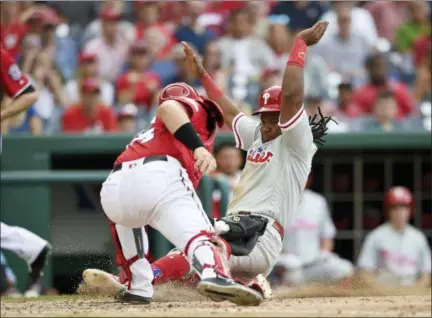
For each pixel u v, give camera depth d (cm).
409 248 3778
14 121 4150
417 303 2072
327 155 4006
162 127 1755
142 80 4438
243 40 4741
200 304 2025
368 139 3850
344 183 4009
